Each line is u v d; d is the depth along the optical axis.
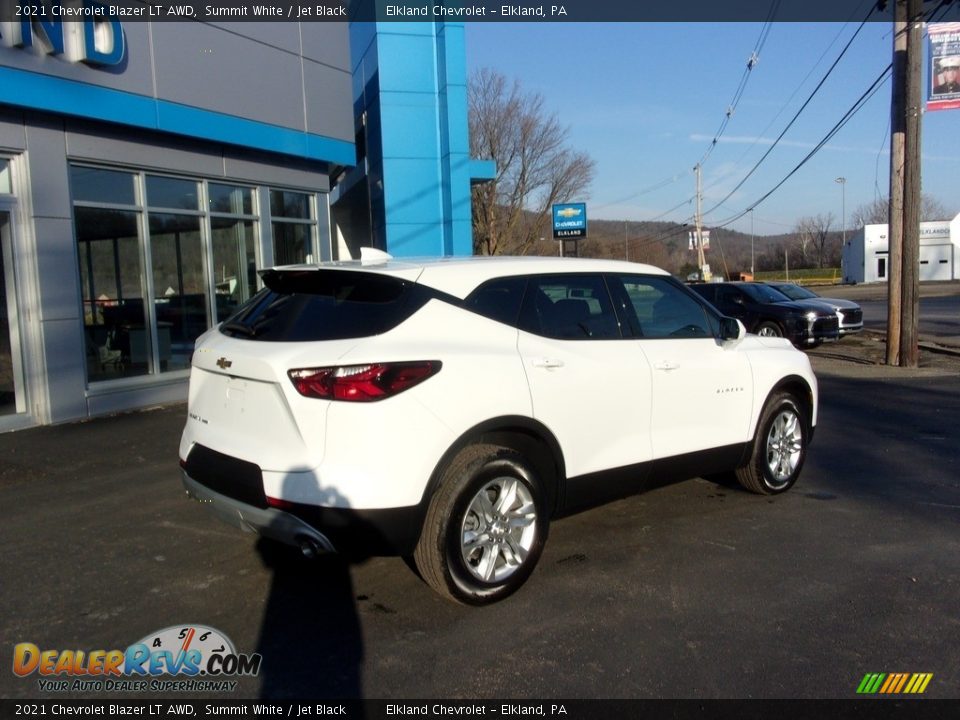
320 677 3.46
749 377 5.64
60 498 6.05
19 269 8.56
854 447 7.77
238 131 10.87
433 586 3.98
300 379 3.69
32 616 4.06
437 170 16.44
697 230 49.94
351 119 13.09
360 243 20.75
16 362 8.67
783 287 19.48
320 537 3.65
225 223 11.21
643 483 4.97
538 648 3.70
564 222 21.23
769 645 3.71
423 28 16.20
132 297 9.83
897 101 14.00
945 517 5.56
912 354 14.19
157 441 7.97
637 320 5.06
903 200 14.12
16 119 8.38
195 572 4.61
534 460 4.39
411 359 3.77
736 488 6.30
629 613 4.05
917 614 4.03
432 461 3.80
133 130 9.65
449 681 3.42
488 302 4.30
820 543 5.05
